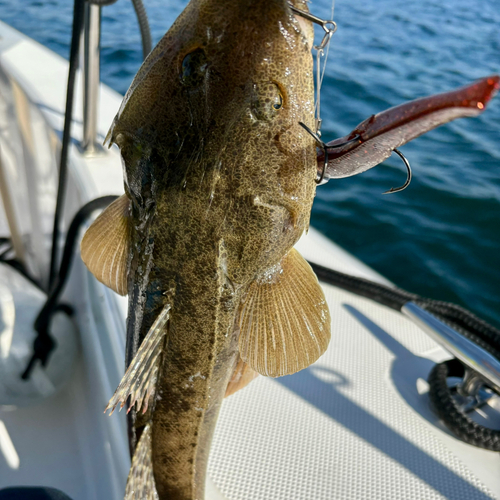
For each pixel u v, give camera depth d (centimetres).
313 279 28
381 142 20
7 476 48
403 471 39
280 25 23
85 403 53
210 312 26
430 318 46
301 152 24
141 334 27
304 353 28
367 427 42
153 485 32
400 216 125
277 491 37
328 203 130
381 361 49
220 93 23
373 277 61
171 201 25
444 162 146
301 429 42
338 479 38
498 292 104
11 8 251
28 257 73
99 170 60
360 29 255
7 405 53
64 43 208
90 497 45
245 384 32
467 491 38
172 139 24
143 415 31
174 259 25
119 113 25
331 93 176
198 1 24
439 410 43
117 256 28
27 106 69
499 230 119
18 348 53
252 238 25
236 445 40
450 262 111
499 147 154
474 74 198
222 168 24
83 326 56
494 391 44
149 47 53
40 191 68
